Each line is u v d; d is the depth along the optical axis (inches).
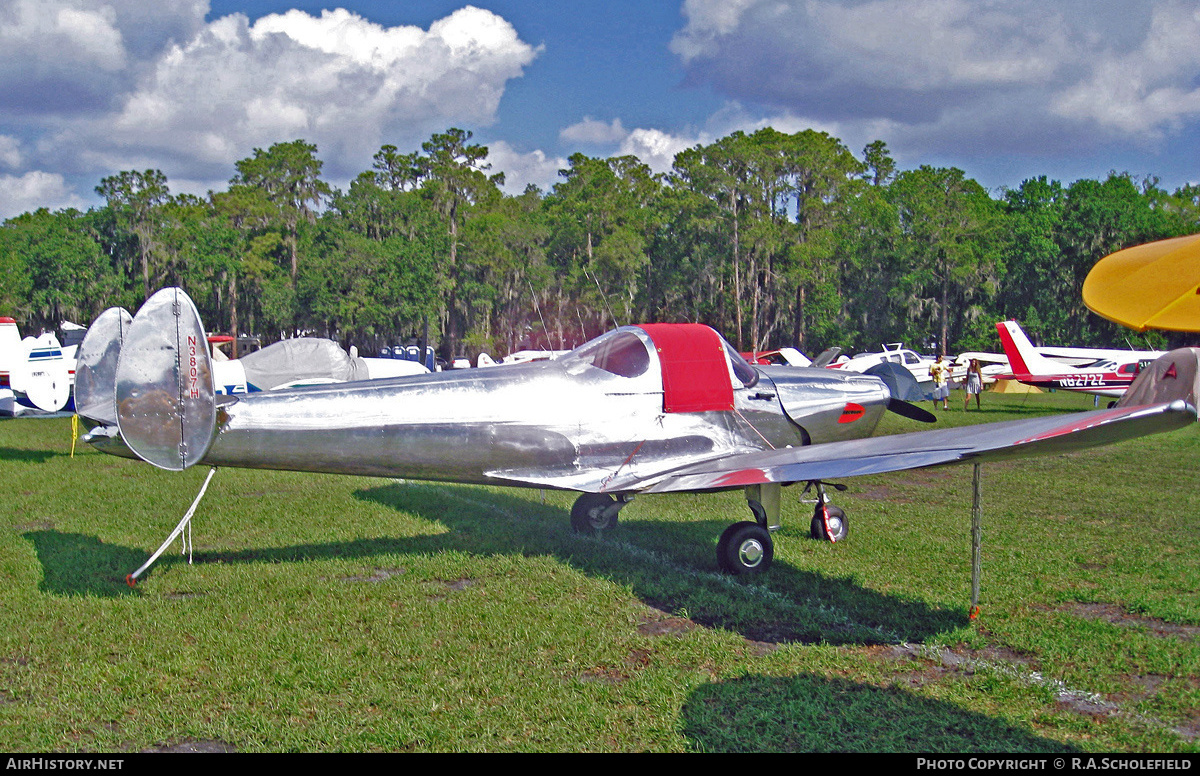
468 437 242.8
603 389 259.1
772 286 2394.2
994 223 2209.6
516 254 2518.5
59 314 2463.1
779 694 155.6
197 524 310.8
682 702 151.9
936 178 2573.8
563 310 2389.3
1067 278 2183.8
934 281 2235.5
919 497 386.3
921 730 142.1
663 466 262.7
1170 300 108.0
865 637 187.0
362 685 158.9
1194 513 342.3
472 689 157.8
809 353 2411.4
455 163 2787.9
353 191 2583.7
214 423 218.7
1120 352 1147.9
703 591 218.2
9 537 289.6
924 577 237.8
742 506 350.9
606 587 223.9
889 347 2206.0
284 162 3024.1
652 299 2416.3
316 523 312.7
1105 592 221.5
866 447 227.3
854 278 2374.5
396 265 2274.9
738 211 2346.2
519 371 255.9
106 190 2581.2
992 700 154.3
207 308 2689.5
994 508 354.6
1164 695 155.9
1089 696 156.4
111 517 326.0
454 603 209.5
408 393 239.9
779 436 287.4
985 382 1157.7
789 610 207.3
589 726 142.9
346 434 231.6
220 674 164.6
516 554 258.7
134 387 214.1
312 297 2287.2
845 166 2689.5
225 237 2568.9
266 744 137.6
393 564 250.4
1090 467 484.4
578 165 3100.4
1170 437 646.5
